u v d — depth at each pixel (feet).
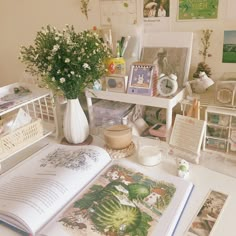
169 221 1.93
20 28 4.88
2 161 2.78
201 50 3.30
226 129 2.78
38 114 3.56
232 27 3.03
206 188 2.30
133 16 3.61
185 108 3.08
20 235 1.91
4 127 2.72
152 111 3.56
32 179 2.37
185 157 2.70
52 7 4.29
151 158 2.62
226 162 2.68
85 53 2.72
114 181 2.35
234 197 2.19
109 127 3.09
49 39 2.68
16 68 5.35
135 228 1.87
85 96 3.47
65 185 2.24
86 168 2.48
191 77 3.42
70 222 1.94
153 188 2.25
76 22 4.15
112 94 3.15
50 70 2.68
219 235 1.85
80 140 3.12
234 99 2.68
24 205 2.01
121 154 2.83
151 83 2.94
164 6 3.34
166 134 3.02
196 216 2.01
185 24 3.29
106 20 3.84
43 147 3.07
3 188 2.30
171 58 3.25
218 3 3.02
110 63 3.15
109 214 2.00
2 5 4.88
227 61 3.19
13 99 3.07
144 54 3.40
